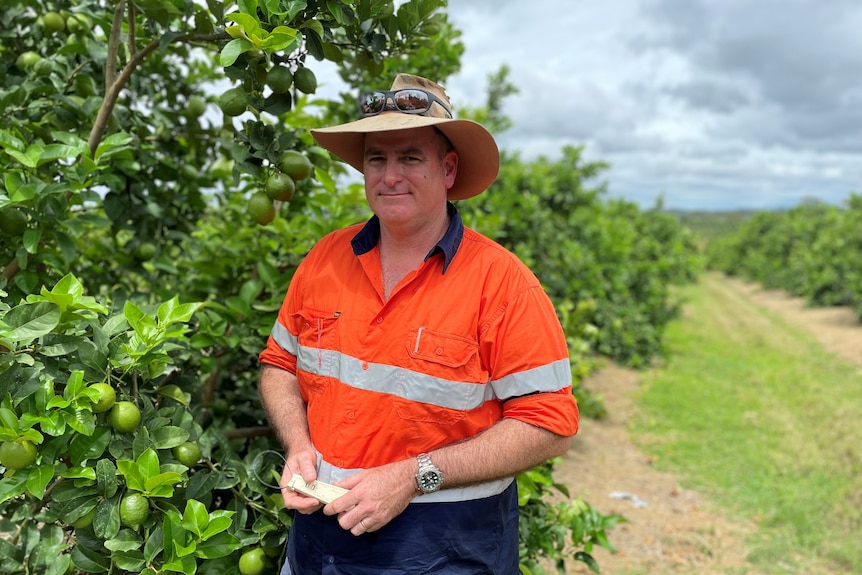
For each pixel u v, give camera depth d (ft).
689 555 13.79
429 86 5.99
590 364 18.67
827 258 59.98
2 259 7.19
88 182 6.81
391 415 5.33
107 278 9.78
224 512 5.65
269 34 5.42
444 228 5.85
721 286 99.09
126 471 5.47
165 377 6.81
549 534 8.86
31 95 7.94
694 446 20.72
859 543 14.15
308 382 5.88
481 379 5.33
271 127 6.54
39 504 6.08
